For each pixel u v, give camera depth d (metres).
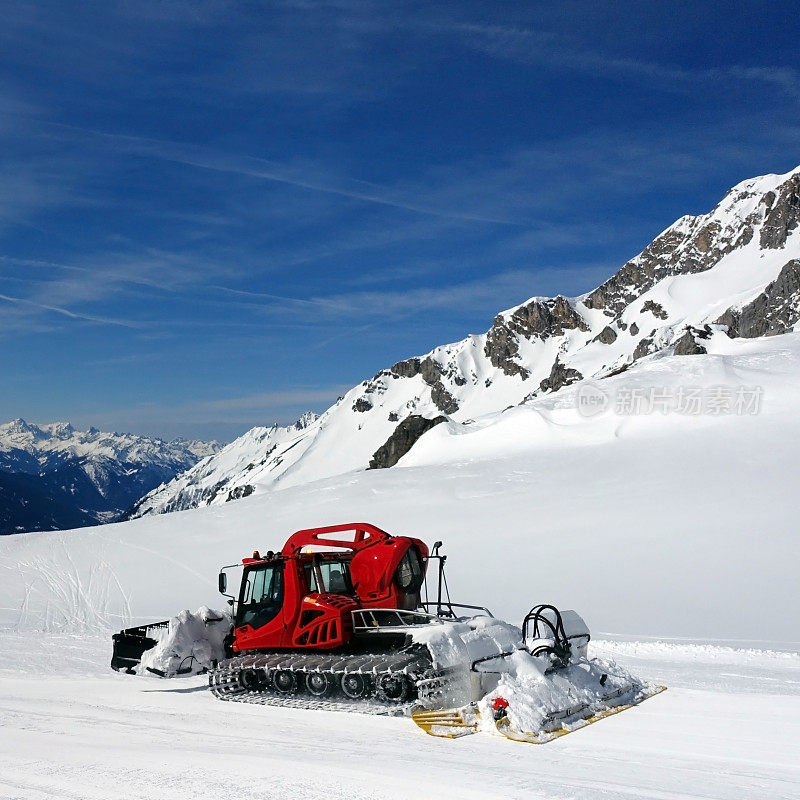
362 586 9.73
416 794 5.55
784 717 7.85
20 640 16.20
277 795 5.55
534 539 29.03
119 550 36.16
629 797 5.39
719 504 29.95
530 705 7.59
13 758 6.81
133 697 9.94
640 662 12.16
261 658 9.52
